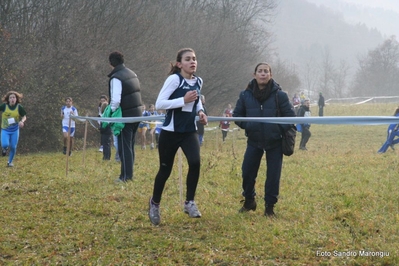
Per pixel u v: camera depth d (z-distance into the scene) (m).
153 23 30.58
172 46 33.06
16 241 5.66
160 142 5.75
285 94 6.33
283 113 6.32
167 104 5.51
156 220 5.96
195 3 42.88
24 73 21.55
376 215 6.56
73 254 5.23
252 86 6.46
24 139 21.55
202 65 37.00
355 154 15.28
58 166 12.58
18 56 21.72
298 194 8.07
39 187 8.96
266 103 6.33
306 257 4.92
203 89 38.28
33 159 15.14
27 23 24.20
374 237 5.50
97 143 24.72
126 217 6.59
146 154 16.80
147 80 28.70
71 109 16.66
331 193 8.21
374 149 17.95
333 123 5.55
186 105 5.63
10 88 21.00
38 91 21.80
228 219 6.26
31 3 24.27
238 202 7.52
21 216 6.72
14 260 5.09
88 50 24.44
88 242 5.54
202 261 4.84
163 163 5.81
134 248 5.33
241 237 5.50
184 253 5.09
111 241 5.50
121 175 9.64
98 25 26.36
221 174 10.29
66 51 23.48
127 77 9.48
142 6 30.17
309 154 15.38
